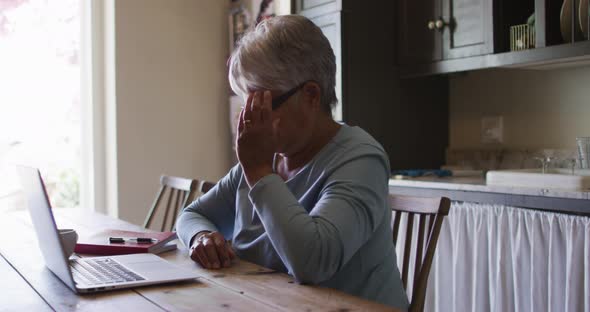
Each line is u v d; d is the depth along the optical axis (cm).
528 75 274
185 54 348
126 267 117
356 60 278
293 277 112
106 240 144
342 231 105
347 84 275
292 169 130
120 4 320
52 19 327
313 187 118
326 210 107
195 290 103
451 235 224
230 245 136
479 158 295
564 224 189
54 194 331
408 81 298
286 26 115
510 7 252
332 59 122
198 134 355
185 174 350
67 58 332
